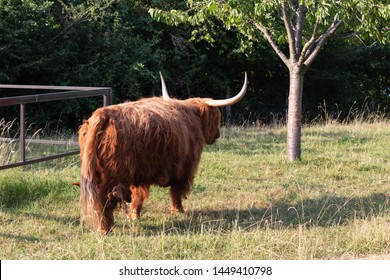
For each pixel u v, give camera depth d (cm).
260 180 1027
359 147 1350
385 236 699
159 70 1959
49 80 1773
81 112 1839
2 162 1053
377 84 2639
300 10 1141
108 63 1841
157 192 927
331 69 2378
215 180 1016
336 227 755
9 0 1611
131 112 709
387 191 957
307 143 1399
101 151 688
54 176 992
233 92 2391
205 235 705
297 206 866
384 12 976
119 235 697
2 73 1591
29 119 1736
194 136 795
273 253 648
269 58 2194
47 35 1747
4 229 743
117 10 1923
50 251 663
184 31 2062
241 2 1024
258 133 1605
